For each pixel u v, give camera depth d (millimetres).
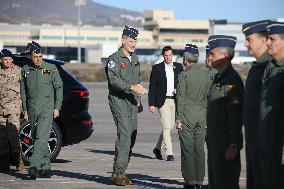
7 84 13680
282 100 7980
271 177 8062
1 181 12727
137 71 12609
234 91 8719
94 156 16516
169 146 15891
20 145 14258
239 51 156750
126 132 12320
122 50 12523
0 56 13781
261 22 8320
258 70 8312
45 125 13055
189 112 11656
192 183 11727
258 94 8312
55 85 13117
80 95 15242
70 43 189875
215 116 8859
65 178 13133
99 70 87000
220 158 8859
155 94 15836
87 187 12164
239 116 8703
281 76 7969
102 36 192875
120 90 12188
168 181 12859
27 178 13094
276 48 7992
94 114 29469
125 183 12344
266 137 8055
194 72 11648
